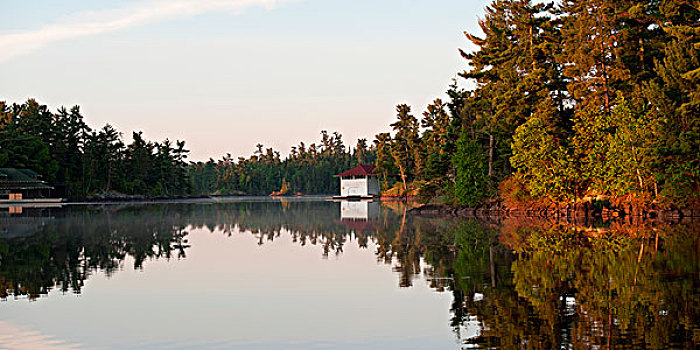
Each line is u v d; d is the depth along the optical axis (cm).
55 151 13350
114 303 1756
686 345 1202
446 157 7500
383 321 1484
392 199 12431
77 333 1418
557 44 5634
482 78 6325
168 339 1358
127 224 5297
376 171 13925
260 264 2566
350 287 1961
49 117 13625
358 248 3142
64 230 4606
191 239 3784
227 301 1764
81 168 13938
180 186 17275
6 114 14200
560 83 5584
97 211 8025
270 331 1412
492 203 6053
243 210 8281
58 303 1766
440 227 4450
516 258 2514
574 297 1675
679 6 4891
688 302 1580
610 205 5153
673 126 4653
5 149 12131
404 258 2672
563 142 5578
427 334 1348
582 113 5184
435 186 7606
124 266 2545
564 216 5312
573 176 5166
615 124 4934
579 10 5444
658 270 2094
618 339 1253
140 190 15338
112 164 14638
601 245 2881
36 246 3391
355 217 6197
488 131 6388
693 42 4781
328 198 15962
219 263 2612
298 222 5459
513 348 1214
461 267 2325
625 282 1881
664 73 4734
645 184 4856
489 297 1720
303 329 1425
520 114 5700
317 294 1850
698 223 4144
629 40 5178
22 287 2041
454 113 7388
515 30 6012
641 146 4756
